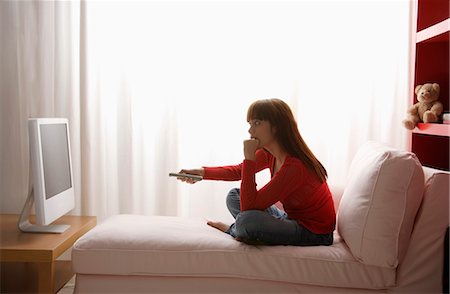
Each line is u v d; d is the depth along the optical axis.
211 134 2.73
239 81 2.71
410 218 1.62
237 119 2.73
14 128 2.74
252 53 2.70
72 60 2.72
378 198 1.61
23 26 2.71
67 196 2.24
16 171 2.77
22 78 2.74
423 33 2.24
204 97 2.72
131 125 2.69
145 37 2.69
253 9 2.69
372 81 2.69
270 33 2.69
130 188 2.72
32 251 1.83
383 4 2.68
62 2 2.69
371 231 1.60
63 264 2.43
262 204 1.73
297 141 1.82
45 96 2.74
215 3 2.69
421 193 1.63
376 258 1.59
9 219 2.44
